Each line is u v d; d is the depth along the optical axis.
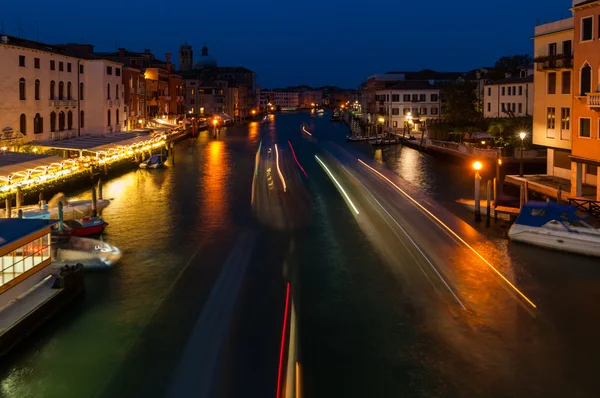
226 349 16.52
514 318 18.56
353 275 22.92
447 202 38.69
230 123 150.00
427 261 24.64
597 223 27.62
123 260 25.11
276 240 28.53
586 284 21.48
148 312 19.34
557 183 36.97
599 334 17.34
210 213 35.28
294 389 14.37
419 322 18.33
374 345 16.75
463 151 62.38
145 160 61.91
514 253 25.56
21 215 27.92
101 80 64.75
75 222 28.95
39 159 40.66
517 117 62.72
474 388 14.45
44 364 15.86
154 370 15.50
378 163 63.41
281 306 19.64
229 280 22.38
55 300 18.86
